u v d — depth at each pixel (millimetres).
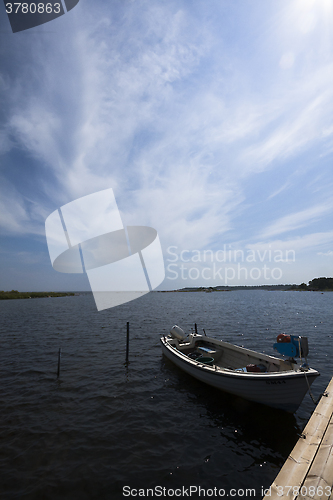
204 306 54625
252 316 34969
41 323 29609
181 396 9836
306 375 7438
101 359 14828
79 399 9594
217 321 30359
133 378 11781
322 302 63281
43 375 12172
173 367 13336
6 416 8305
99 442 6887
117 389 10523
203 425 7750
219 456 6289
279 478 4477
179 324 28219
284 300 74688
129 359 14820
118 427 7648
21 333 23156
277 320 30641
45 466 5949
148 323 29266
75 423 7879
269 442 6844
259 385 8078
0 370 12938
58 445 6750
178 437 7129
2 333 23219
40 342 19359
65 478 5574
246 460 6141
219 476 5609
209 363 10977
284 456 6273
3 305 61438
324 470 4512
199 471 5773
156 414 8445
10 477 5598
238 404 9078
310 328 24719
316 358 14617
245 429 7500
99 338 20750
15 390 10438
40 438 7062
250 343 18656
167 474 5684
